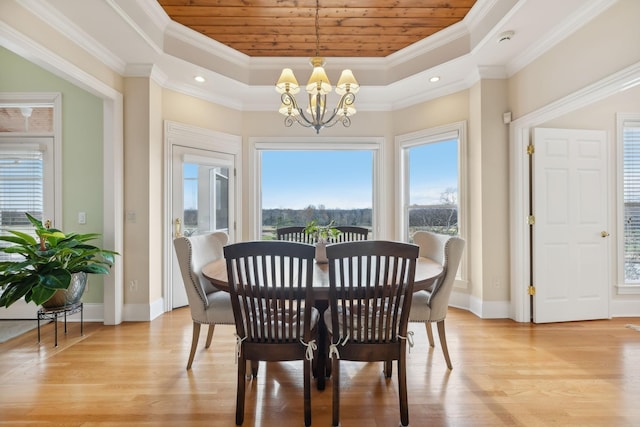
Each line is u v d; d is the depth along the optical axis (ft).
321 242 7.79
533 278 9.99
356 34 10.32
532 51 9.18
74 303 8.97
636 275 10.81
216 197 12.71
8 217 10.42
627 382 6.52
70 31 8.07
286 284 5.79
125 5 7.94
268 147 13.25
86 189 10.32
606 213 10.34
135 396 6.08
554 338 8.74
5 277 7.97
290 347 5.31
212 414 5.57
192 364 7.33
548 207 10.02
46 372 6.96
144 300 10.27
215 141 12.45
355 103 13.23
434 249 8.52
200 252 7.99
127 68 10.15
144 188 10.31
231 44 10.87
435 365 7.26
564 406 5.74
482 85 10.44
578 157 10.20
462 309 11.27
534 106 9.26
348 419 5.43
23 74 10.26
